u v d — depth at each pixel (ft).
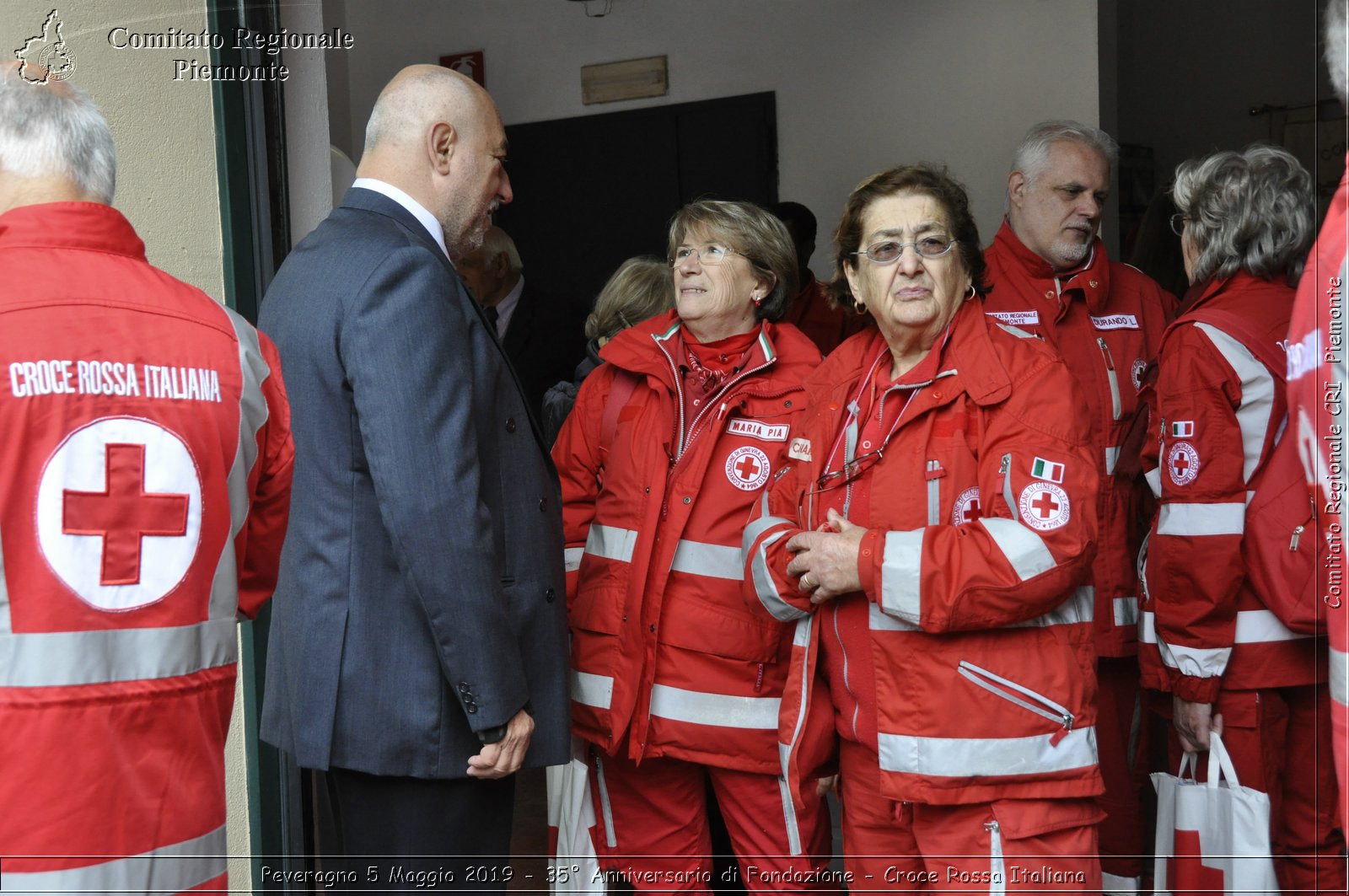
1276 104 15.03
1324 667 6.49
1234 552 6.36
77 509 4.25
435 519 5.47
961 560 5.23
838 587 5.56
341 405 5.75
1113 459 8.39
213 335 4.73
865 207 5.89
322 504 5.82
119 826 4.31
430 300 5.67
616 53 16.57
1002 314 8.70
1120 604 8.23
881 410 5.97
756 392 7.34
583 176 16.85
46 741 4.17
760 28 15.93
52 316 4.27
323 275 5.78
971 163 15.03
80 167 4.53
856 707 5.86
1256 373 6.28
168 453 4.47
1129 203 15.61
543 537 6.37
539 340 12.39
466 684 5.62
